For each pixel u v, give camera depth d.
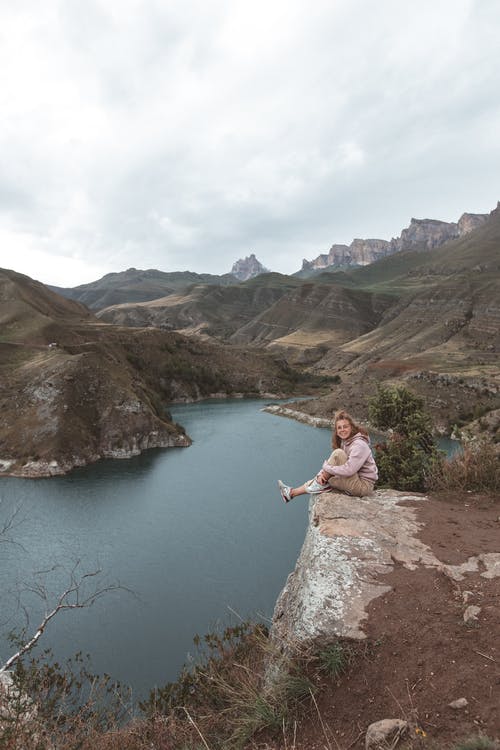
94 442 79.25
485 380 98.69
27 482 65.75
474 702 3.20
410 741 3.02
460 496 7.61
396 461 12.46
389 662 3.83
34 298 170.62
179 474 69.06
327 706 3.72
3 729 4.46
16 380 88.88
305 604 4.74
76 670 26.55
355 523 6.06
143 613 33.41
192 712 5.61
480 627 3.91
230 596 35.97
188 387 150.62
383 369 134.00
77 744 4.55
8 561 41.69
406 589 4.68
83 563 41.56
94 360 92.75
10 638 6.64
